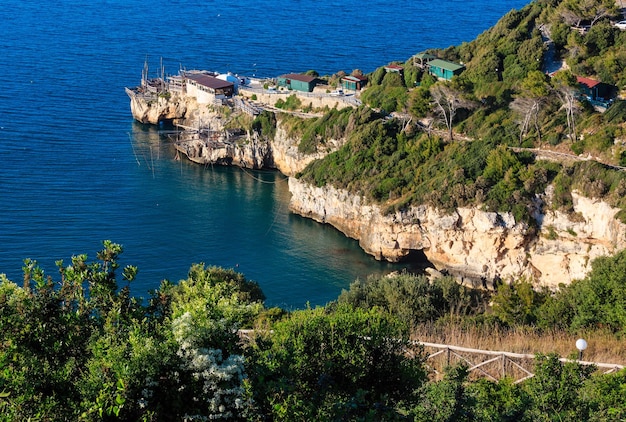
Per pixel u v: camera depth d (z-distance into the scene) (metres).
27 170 125.00
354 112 118.31
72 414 19.97
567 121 98.69
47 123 146.00
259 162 132.38
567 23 115.81
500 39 119.00
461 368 25.69
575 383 26.80
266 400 21.08
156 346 20.73
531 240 93.69
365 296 63.06
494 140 101.00
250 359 22.02
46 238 103.12
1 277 22.58
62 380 20.88
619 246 85.50
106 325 22.25
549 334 44.16
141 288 92.94
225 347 21.36
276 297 93.38
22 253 98.31
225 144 133.25
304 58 188.75
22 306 22.03
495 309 59.59
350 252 104.81
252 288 72.38
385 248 101.94
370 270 100.19
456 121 109.44
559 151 96.25
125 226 109.19
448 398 24.95
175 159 135.38
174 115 148.75
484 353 34.75
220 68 178.38
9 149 132.62
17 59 184.12
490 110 107.62
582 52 109.56
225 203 119.19
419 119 111.25
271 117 133.12
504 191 94.31
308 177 114.00
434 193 97.88
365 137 110.94
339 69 179.12
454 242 97.25
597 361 35.88
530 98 101.88
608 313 47.59
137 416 20.08
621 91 102.88
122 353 20.84
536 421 25.31
